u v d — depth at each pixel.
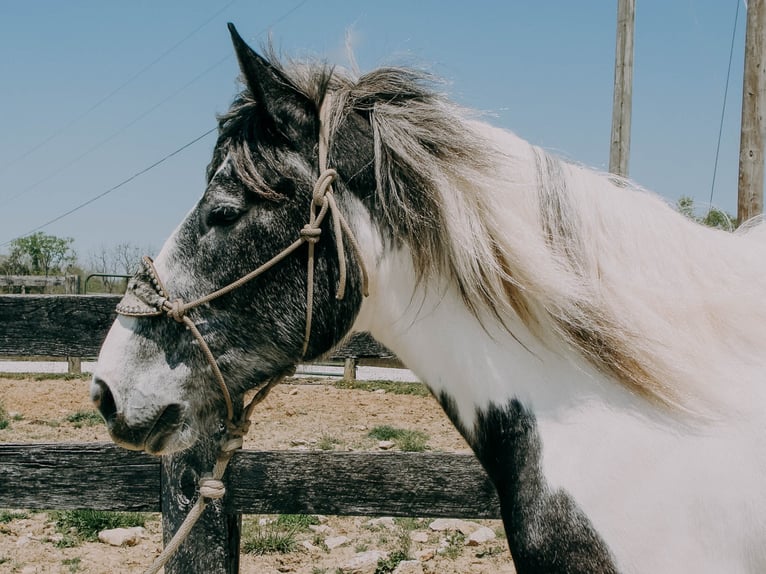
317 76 1.78
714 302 1.63
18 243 23.78
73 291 14.84
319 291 1.76
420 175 1.70
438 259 1.73
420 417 8.38
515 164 1.74
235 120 1.84
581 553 1.54
